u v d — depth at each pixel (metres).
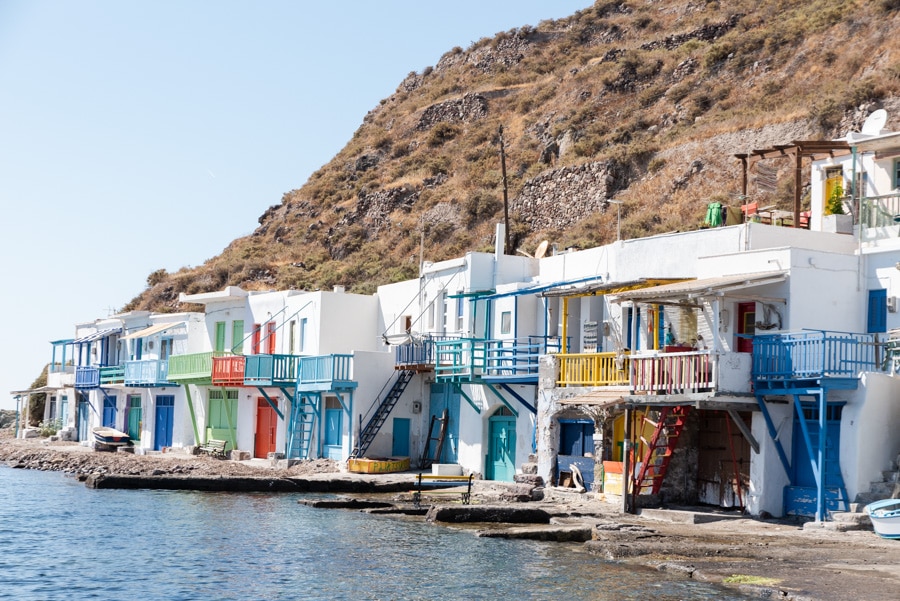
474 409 41.84
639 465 31.47
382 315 51.25
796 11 90.75
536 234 79.31
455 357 40.62
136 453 60.09
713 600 19.16
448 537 27.31
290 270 97.12
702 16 108.56
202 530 28.92
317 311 50.59
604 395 32.69
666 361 29.34
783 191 61.81
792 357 27.09
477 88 121.25
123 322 69.00
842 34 79.31
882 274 29.47
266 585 21.55
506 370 39.19
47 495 37.81
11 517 31.55
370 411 45.94
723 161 71.06
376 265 88.31
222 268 101.69
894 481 26.06
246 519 31.12
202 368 54.75
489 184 92.31
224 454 53.28
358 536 27.58
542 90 109.19
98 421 69.00
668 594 19.75
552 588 20.70
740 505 29.64
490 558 24.11
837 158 34.00
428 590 20.81
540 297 39.69
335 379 45.56
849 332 28.05
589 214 77.56
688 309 31.75
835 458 27.28
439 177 100.56
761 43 87.19
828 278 29.30
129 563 24.08
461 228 87.75
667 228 66.38
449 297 42.72
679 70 92.94
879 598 18.28
